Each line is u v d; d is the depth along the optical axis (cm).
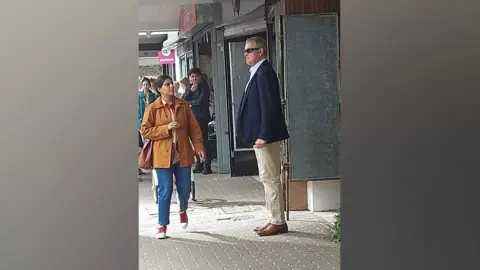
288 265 459
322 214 627
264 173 546
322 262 464
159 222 559
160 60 1419
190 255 497
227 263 471
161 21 1161
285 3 587
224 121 1000
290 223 591
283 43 593
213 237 555
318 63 590
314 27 587
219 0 949
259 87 516
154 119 547
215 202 739
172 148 553
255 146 534
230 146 969
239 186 866
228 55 958
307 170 598
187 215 640
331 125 595
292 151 596
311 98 593
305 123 595
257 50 515
